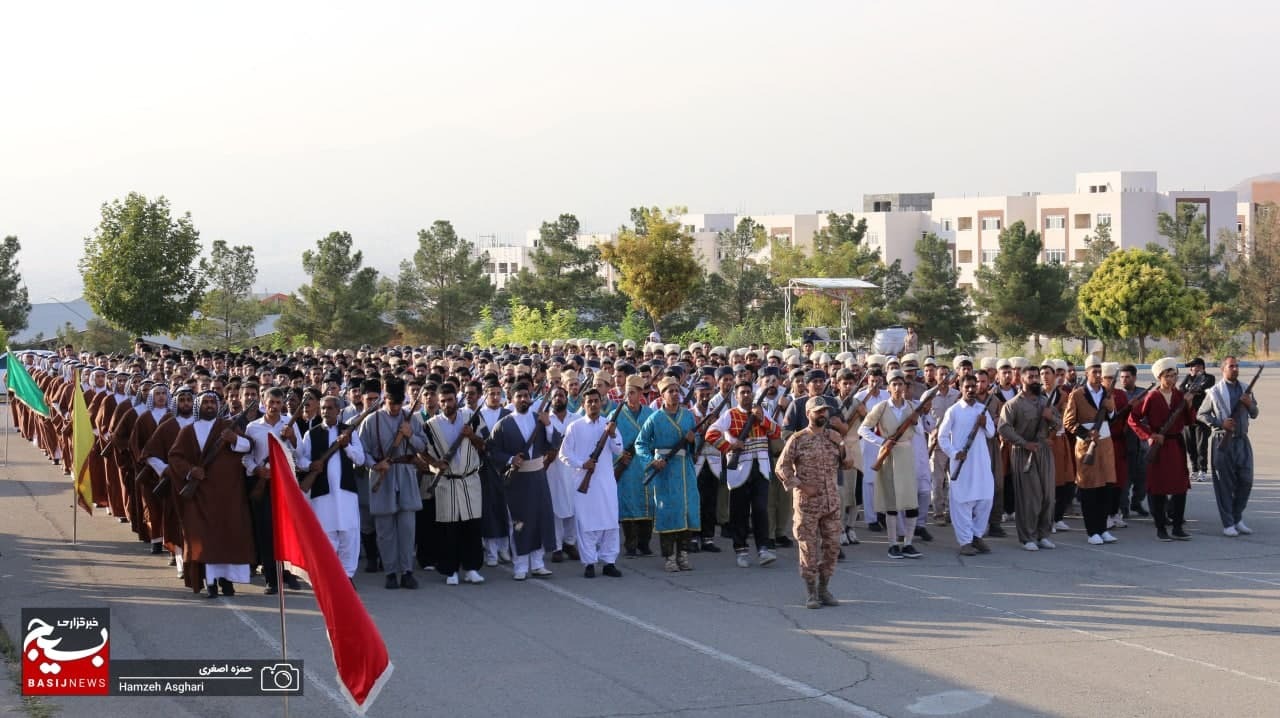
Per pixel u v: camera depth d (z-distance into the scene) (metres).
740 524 13.85
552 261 58.91
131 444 14.27
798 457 11.48
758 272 66.12
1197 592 11.99
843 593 12.16
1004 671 9.25
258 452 12.13
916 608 11.44
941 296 65.31
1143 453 16.86
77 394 15.56
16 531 16.52
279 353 31.69
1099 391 15.40
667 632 10.58
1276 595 11.83
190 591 12.52
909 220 105.38
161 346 32.69
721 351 23.19
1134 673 9.16
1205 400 15.40
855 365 19.16
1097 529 14.91
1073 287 79.44
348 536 12.53
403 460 12.64
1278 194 108.69
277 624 11.02
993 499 15.45
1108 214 97.00
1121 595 11.90
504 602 11.91
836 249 68.06
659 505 13.34
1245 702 8.43
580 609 11.56
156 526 14.13
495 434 13.02
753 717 8.18
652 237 47.53
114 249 47.88
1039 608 11.38
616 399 17.55
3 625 11.06
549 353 26.89
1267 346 72.31
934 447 16.48
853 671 9.29
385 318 59.56
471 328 58.00
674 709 8.36
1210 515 16.94
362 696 7.02
